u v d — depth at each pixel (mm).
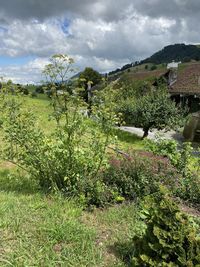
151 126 16875
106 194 5793
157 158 7109
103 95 6523
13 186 6625
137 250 3756
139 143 15664
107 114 6289
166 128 16781
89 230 4547
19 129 6328
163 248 3432
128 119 16984
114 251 4227
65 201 5508
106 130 6277
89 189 5766
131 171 6348
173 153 7512
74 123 6074
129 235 4535
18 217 4727
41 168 6336
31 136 6320
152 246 3473
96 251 4145
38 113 6668
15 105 6574
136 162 6535
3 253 3879
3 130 6488
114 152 7305
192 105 26578
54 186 6047
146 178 6242
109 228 4832
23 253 3893
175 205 3623
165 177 6395
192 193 6250
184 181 6480
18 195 5902
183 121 16797
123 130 19891
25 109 6609
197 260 3295
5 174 7633
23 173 7668
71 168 6113
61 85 6234
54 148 6121
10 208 5039
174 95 28547
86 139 6277
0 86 6812
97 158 6215
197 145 16688
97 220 5062
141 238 3816
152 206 3695
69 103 6234
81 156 6109
